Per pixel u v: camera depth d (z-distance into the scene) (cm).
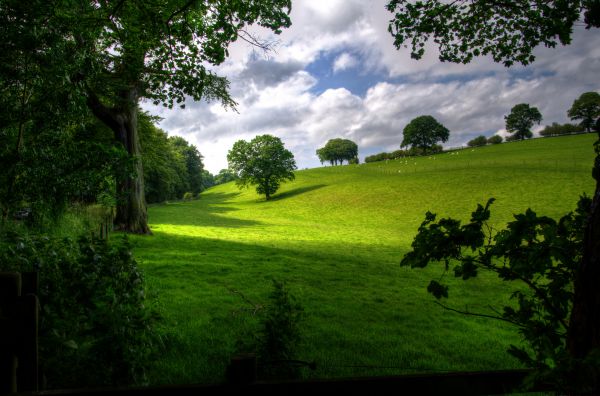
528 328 336
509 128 16162
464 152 12675
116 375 399
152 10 892
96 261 431
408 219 5344
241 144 9100
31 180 697
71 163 755
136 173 851
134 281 456
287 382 207
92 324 408
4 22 603
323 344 796
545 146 11081
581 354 239
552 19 702
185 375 565
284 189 9844
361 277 1695
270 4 950
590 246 243
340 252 2633
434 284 361
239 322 884
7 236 473
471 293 1484
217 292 1208
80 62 725
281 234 3844
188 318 901
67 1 675
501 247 340
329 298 1253
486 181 6575
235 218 5934
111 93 2195
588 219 251
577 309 249
